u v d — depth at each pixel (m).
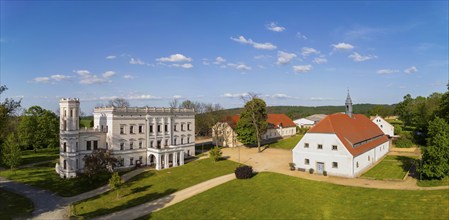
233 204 41.66
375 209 36.53
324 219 35.16
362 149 58.72
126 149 69.38
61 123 63.47
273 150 89.44
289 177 53.81
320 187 46.97
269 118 115.38
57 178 62.38
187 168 68.12
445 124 46.41
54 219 39.78
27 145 99.12
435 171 44.03
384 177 51.69
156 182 56.91
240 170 54.84
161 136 76.38
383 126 102.94
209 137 133.00
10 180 61.94
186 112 83.25
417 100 136.62
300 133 128.62
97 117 71.06
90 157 58.97
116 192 51.78
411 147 82.81
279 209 38.81
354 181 49.75
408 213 34.47
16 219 39.94
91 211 42.72
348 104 74.06
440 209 34.38
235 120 104.25
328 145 55.31
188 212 39.75
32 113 99.44
